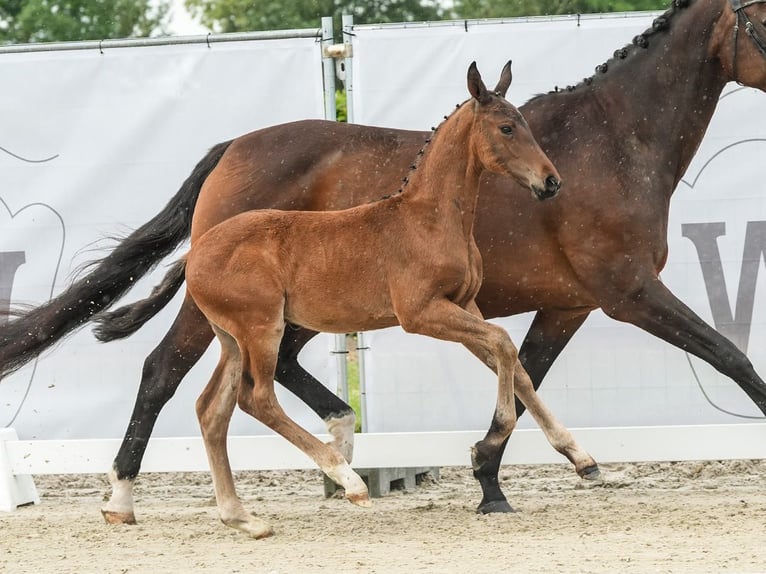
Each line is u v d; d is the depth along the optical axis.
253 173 10.52
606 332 11.56
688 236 11.54
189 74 11.74
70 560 8.40
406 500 11.40
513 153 8.90
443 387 11.60
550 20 11.48
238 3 32.53
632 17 11.44
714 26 9.98
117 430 11.94
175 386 10.38
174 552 8.65
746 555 7.70
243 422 11.74
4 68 11.84
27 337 10.62
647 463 12.98
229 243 9.18
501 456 10.21
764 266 11.49
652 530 8.83
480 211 10.12
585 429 10.95
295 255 9.20
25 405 11.98
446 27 11.52
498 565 7.64
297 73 11.66
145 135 11.79
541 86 11.52
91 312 10.74
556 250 10.08
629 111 10.04
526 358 10.56
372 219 9.20
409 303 9.09
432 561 7.88
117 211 11.84
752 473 12.30
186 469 11.30
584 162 9.96
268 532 9.19
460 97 11.53
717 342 9.71
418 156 9.28
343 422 10.77
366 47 11.56
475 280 9.33
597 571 7.35
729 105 11.49
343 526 9.62
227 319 9.18
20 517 10.82
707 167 11.52
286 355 10.84
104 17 30.34
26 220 11.90
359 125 10.66
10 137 11.88
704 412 11.53
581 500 10.88
